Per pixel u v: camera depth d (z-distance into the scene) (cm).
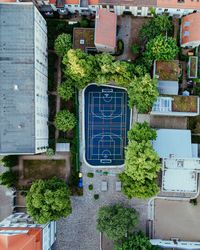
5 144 9300
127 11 10506
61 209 9669
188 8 10031
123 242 9838
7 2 9238
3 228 9412
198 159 10000
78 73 9819
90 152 10744
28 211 9519
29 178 10769
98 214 10169
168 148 10275
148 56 10112
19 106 9288
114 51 10631
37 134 9500
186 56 10619
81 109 10688
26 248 8675
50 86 10644
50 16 10662
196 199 10594
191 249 9888
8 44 9238
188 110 10094
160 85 10194
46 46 10538
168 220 10675
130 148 9538
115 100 10712
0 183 10556
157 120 10662
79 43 10388
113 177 10706
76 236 10738
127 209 9981
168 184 10125
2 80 9250
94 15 10712
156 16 10444
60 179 10431
